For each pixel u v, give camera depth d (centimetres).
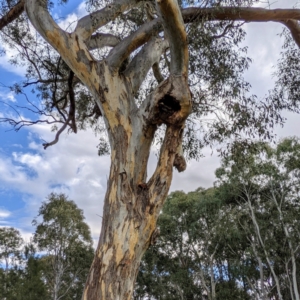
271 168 2095
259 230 2108
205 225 2433
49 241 2355
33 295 2267
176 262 2541
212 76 693
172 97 416
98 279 376
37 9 498
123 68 522
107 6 555
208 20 580
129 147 443
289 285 2067
